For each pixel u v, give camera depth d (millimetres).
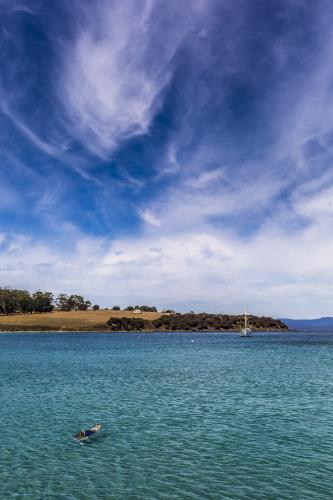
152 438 24734
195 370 57062
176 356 80438
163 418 29281
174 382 45438
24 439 24531
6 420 28703
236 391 39750
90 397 36625
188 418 29281
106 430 26344
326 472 19734
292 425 27531
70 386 42500
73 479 18844
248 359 75062
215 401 35062
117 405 33438
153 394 38094
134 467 20281
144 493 17438
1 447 23109
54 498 16984
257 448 23000
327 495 17312
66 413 30719
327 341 147500
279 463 20828
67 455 21906
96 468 20141
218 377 49719
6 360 70438
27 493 17438
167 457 21609
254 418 29344
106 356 79312
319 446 23328
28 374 51938
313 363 67812
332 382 45781
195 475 19328
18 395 37469
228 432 25938
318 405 33594
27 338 152500
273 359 75188
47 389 40656
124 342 128625
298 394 38250
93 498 16984
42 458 21469
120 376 50344
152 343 125188
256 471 19812
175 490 17734
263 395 37688
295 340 156000
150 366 62125
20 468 20141
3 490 17703
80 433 24844
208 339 159250
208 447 23156
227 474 19453
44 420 28734
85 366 61656
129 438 24734
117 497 17078
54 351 90688
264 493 17484
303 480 18828
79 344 116812
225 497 17094
